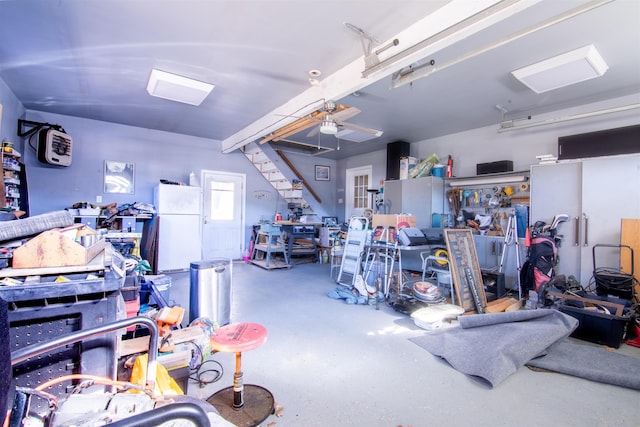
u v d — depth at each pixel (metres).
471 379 2.15
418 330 3.00
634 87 3.63
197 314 2.79
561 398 1.95
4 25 2.47
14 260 1.15
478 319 2.73
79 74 3.40
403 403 1.87
